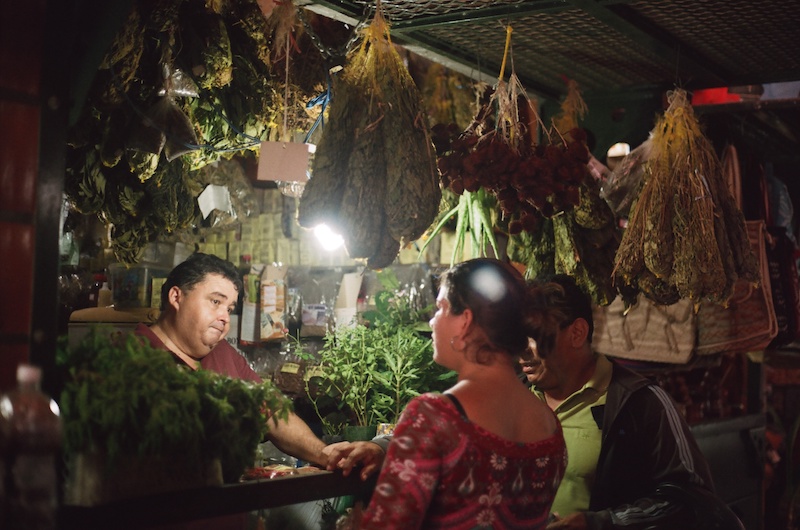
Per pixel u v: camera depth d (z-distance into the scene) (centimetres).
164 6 245
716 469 446
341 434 304
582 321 277
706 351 381
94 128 257
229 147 282
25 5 191
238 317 385
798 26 307
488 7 292
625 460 266
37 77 193
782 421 634
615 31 316
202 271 297
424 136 245
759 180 448
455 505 186
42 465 173
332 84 284
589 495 275
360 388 299
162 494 195
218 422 204
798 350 573
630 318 379
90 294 373
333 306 387
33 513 170
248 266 404
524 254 343
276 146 251
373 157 236
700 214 287
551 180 267
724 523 249
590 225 317
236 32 271
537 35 322
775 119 480
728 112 404
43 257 192
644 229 292
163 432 191
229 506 207
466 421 188
